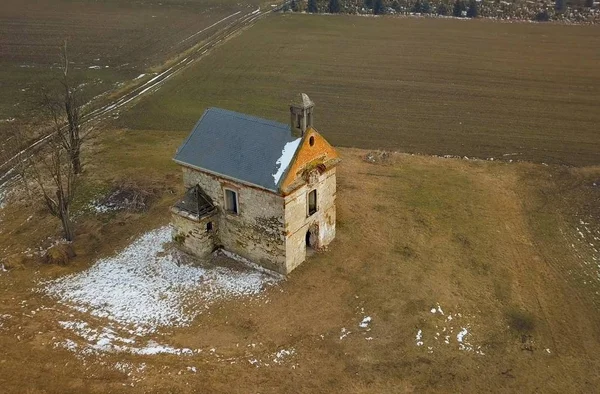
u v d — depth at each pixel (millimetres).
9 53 90875
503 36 105438
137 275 37250
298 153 34219
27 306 34344
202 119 39000
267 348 31031
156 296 35188
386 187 48719
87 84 77875
